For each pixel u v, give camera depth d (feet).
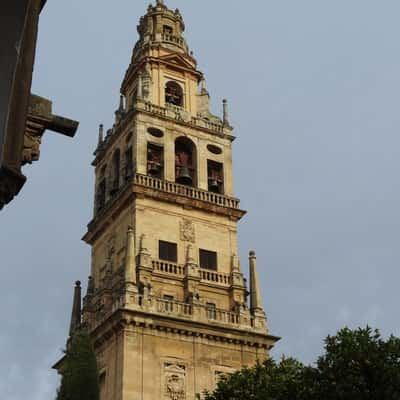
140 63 237.04
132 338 176.55
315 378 118.93
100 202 229.04
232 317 192.03
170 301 186.09
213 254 206.39
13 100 16.07
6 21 16.37
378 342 119.14
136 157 209.97
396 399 109.60
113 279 198.49
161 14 251.19
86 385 78.18
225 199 215.31
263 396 127.95
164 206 206.39
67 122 18.94
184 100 234.38
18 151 16.02
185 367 179.11
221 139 228.02
